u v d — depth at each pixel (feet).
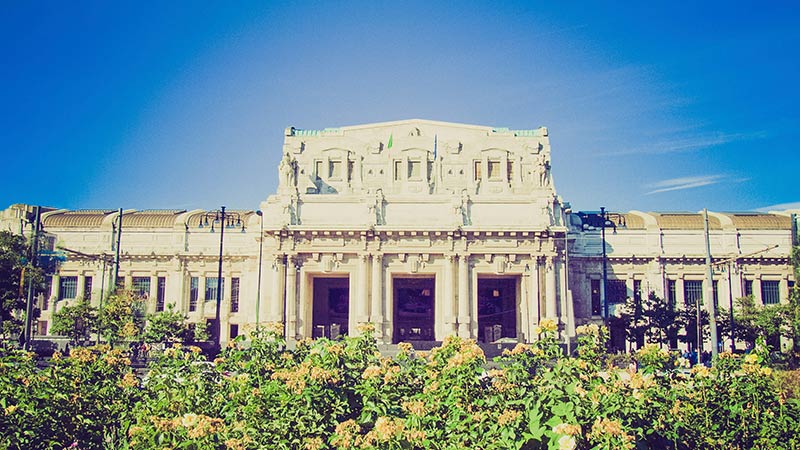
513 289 328.29
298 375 65.36
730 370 75.05
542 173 313.12
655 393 65.57
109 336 255.09
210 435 57.82
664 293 326.24
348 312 330.95
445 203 304.30
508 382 66.03
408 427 61.31
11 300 255.50
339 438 57.88
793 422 72.43
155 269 337.72
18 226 336.08
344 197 305.12
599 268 329.93
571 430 54.29
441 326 297.74
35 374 78.59
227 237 338.13
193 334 292.61
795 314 240.32
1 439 66.23
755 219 336.49
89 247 339.36
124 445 70.18
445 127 338.75
